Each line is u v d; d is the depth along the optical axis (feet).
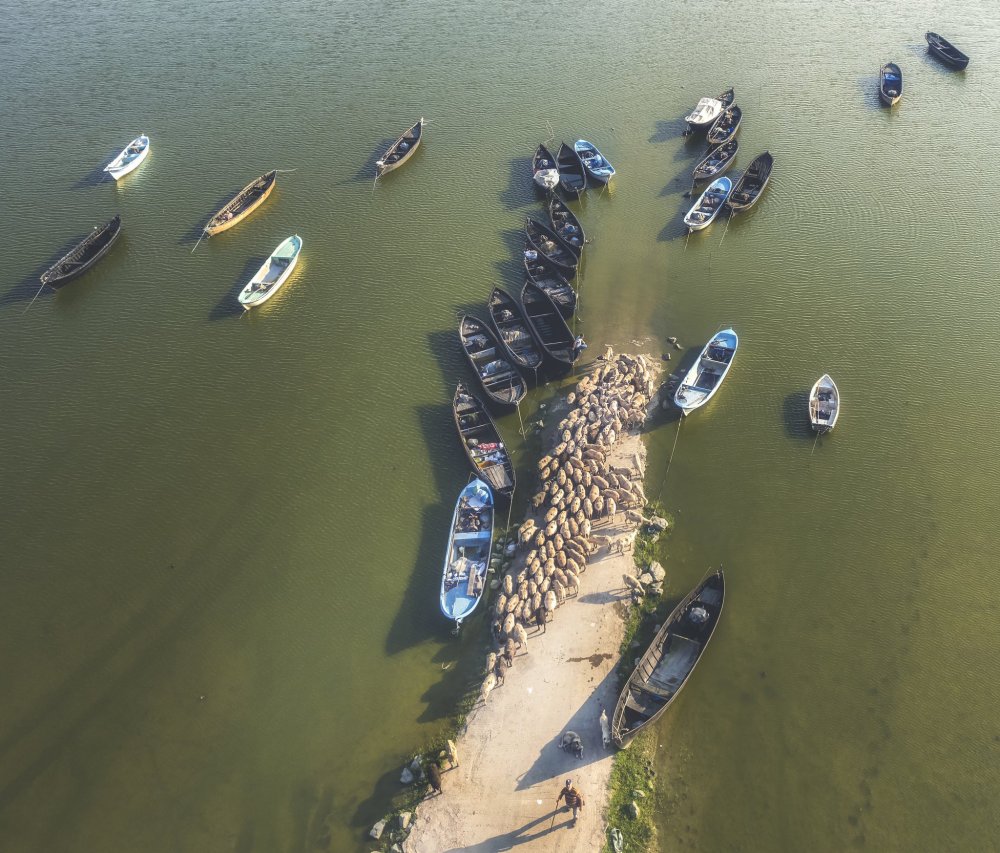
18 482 186.19
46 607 160.15
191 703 142.82
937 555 159.94
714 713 136.15
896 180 278.05
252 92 347.97
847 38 379.96
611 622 149.28
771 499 172.24
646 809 124.57
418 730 136.05
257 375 212.02
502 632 146.10
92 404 205.87
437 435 191.31
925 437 184.55
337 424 196.34
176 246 260.62
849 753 130.62
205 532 172.86
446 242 257.14
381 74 359.46
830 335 213.87
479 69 360.89
